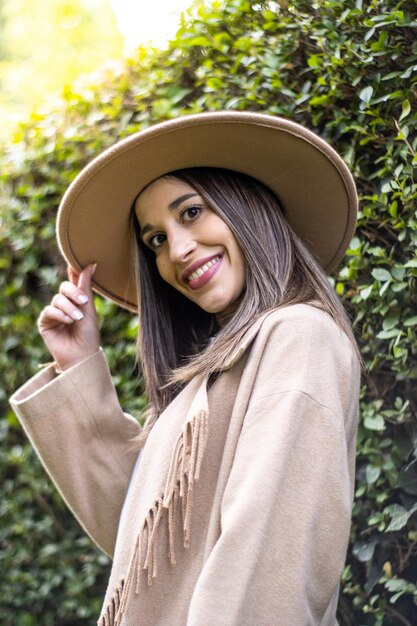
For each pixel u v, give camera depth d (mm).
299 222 1634
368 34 1622
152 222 1509
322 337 1274
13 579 2627
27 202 2621
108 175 1525
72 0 7656
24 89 7172
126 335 2344
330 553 1149
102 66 2490
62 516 2607
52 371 1783
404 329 1649
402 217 1665
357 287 1701
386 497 1669
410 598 1696
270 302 1388
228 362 1317
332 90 1735
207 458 1301
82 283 1758
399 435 1680
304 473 1160
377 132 1701
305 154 1485
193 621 1081
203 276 1445
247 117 1419
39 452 1685
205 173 1486
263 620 1097
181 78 2184
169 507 1278
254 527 1114
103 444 1710
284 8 1861
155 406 1632
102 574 2518
